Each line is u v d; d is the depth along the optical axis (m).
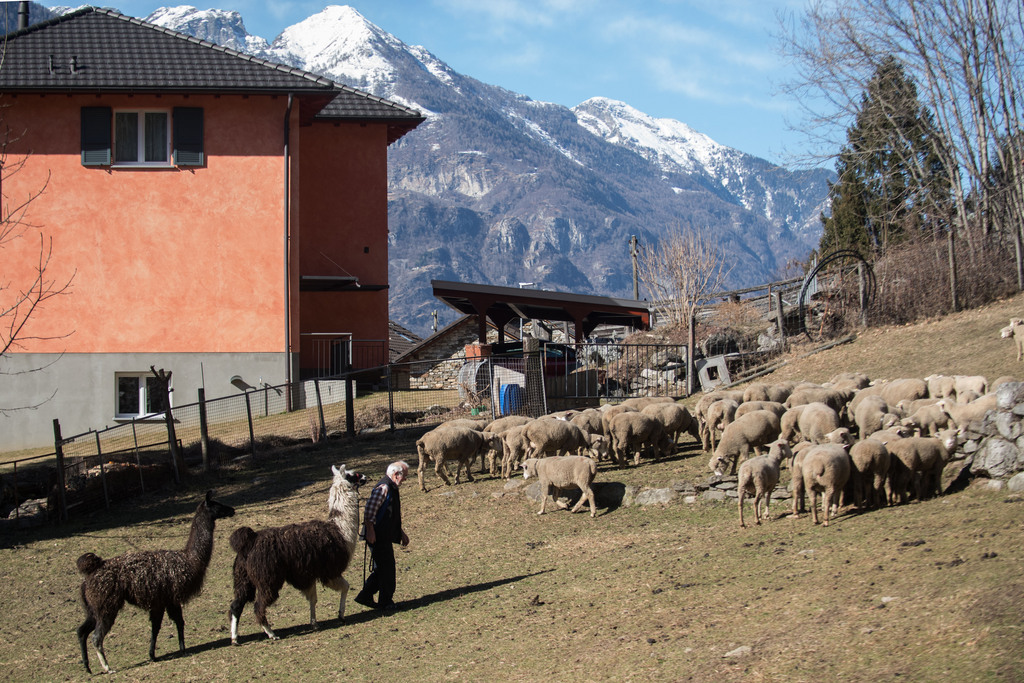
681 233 50.88
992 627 6.00
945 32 28.70
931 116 33.00
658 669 6.64
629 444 14.98
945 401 12.32
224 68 24.44
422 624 9.05
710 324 29.95
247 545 8.96
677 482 12.78
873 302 24.48
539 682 6.90
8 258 23.66
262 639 9.13
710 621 7.56
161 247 24.19
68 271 23.89
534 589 9.76
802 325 25.70
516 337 44.47
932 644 6.02
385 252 29.83
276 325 24.31
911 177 34.19
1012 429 10.19
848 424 14.89
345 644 8.66
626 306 31.12
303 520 13.90
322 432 19.95
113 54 24.64
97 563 8.66
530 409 21.19
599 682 6.63
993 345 19.30
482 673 7.35
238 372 24.17
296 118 24.70
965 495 9.95
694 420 15.95
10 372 23.59
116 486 16.02
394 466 10.02
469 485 15.05
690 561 9.62
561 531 12.02
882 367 20.28
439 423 21.14
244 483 16.73
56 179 23.91
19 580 12.06
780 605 7.57
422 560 11.58
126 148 24.41
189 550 8.88
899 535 8.84
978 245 25.06
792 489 11.33
